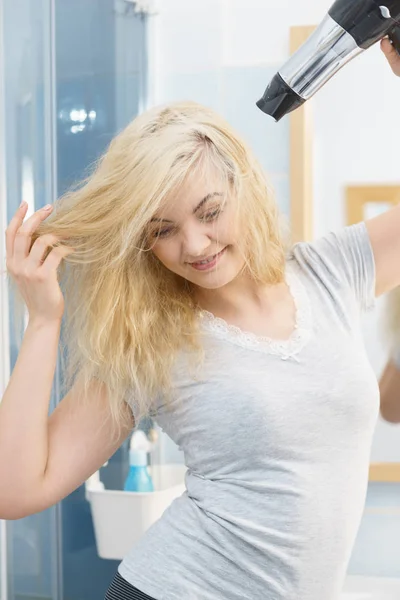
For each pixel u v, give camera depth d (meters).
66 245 1.09
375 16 0.80
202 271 1.02
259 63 1.90
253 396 1.03
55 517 1.71
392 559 1.84
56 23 1.69
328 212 1.86
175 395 1.09
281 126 1.88
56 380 1.65
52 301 1.06
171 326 1.10
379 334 1.83
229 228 1.01
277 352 1.05
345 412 1.03
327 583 1.06
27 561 1.67
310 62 0.84
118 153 1.05
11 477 1.04
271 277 1.08
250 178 1.06
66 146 1.70
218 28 1.90
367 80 1.84
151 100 1.86
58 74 1.69
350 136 1.85
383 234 1.12
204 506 1.07
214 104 1.91
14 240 1.07
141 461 1.75
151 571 1.07
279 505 1.03
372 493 1.85
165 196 0.99
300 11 1.89
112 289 1.09
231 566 1.05
